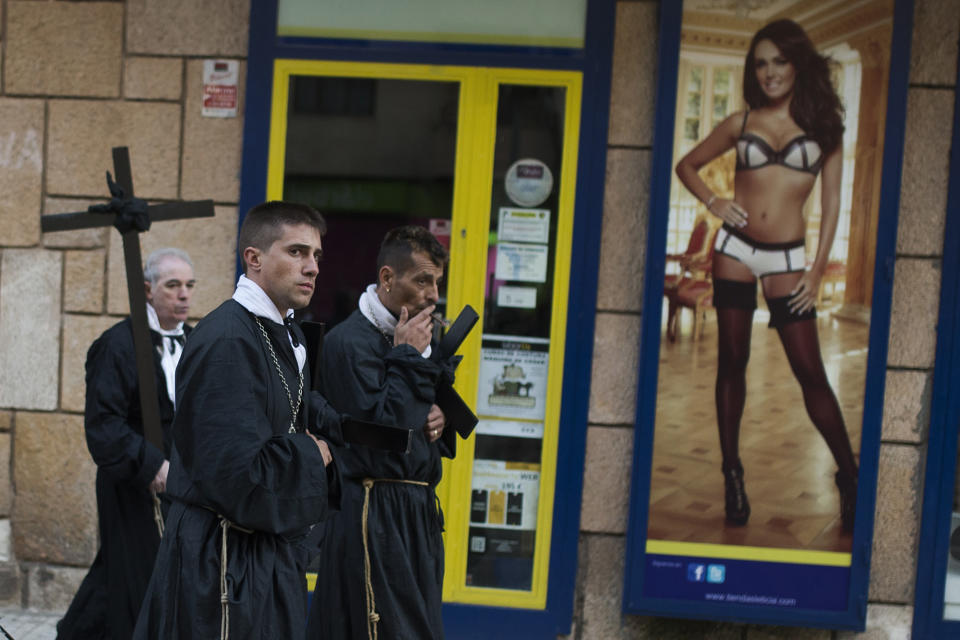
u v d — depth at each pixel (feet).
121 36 17.63
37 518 18.07
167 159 17.70
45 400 17.99
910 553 16.89
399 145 17.30
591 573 17.21
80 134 17.79
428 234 12.25
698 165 16.28
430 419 11.87
